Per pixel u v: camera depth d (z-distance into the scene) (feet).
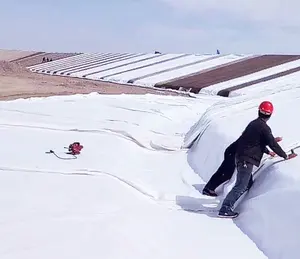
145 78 126.21
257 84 98.43
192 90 101.65
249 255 16.17
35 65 192.75
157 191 24.84
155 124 50.52
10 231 17.67
